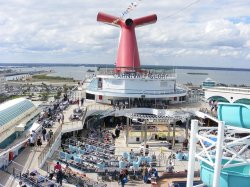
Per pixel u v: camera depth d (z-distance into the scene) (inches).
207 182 836.6
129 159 1414.9
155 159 1470.2
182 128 2053.4
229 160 829.8
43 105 2751.0
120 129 2063.2
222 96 2802.7
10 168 1171.9
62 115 1936.5
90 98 2623.0
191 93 2851.9
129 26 2527.1
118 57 2571.4
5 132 1369.3
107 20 2581.2
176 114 1859.0
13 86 6879.9
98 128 2134.6
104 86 2469.2
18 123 1589.6
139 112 2194.9
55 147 1504.7
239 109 797.2
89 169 1306.6
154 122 1871.3
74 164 1334.9
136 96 2353.6
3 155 1167.0
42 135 1569.9
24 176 1069.1
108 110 2191.2
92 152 1514.5
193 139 842.8
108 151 1588.3
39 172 1153.4
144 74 2422.5
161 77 2425.0
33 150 1378.0
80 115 2010.3
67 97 2824.8
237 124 810.2
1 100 4279.0
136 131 1887.3
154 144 1750.7
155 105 2310.5
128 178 1269.7
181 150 1633.9
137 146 1739.7
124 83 2369.6
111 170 1296.8
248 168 845.2
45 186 1018.7
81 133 1966.0
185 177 1321.4
